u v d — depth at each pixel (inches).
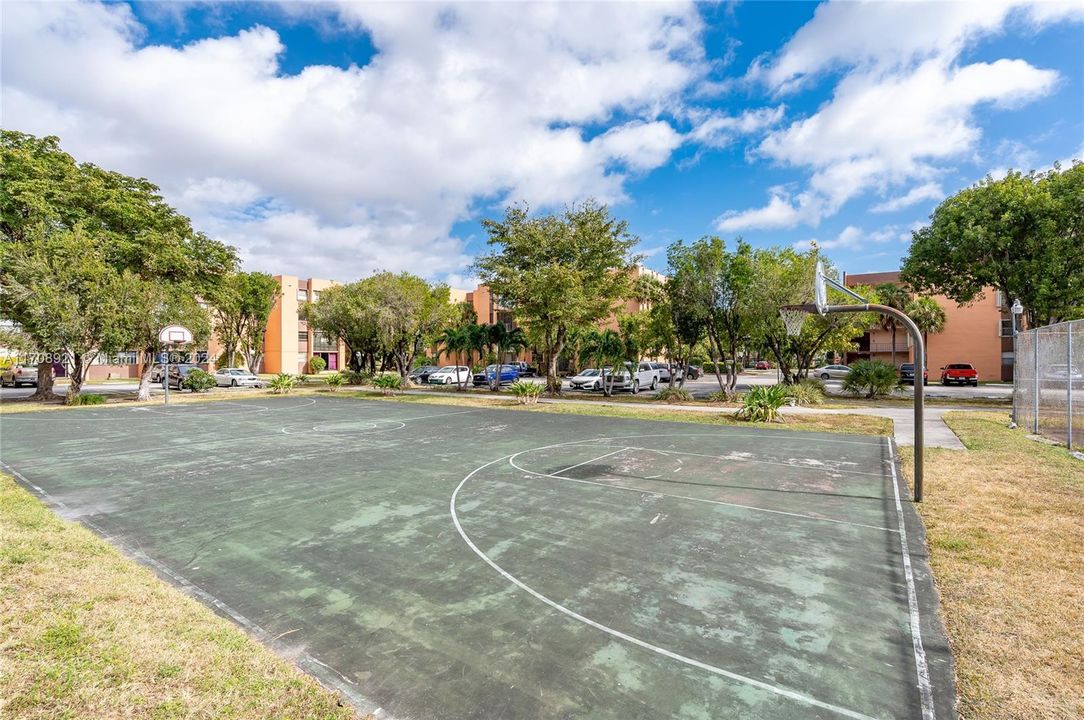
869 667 135.7
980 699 122.5
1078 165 743.1
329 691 125.0
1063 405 454.0
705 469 376.5
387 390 1119.0
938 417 656.4
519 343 1187.3
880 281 1867.6
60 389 1228.5
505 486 329.1
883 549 219.1
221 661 134.9
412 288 1282.0
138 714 113.3
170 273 975.0
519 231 961.5
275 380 1137.4
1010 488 308.7
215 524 255.6
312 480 345.7
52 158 898.1
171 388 1262.3
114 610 159.6
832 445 473.4
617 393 1075.9
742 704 120.5
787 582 188.1
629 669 134.7
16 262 770.2
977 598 173.5
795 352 1082.7
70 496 307.1
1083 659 138.0
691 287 844.0
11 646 136.3
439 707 119.6
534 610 167.3
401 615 164.2
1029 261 759.7
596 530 245.0
